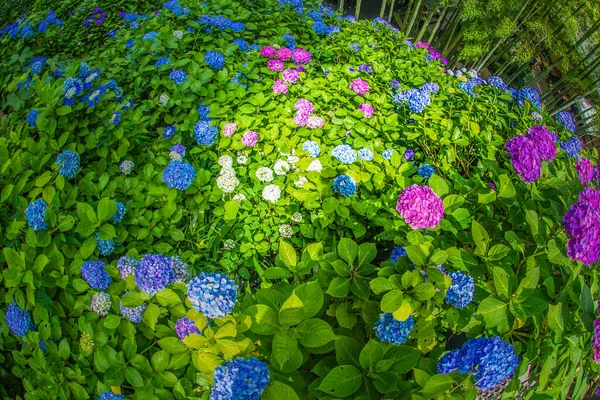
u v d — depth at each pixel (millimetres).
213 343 1259
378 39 2840
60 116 2021
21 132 2057
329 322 1398
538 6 3760
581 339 1369
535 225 1374
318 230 1841
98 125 2111
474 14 3520
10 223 1705
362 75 2395
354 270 1354
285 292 1373
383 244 1878
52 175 1740
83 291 1573
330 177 1941
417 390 1217
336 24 2932
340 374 1149
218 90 2207
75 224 1681
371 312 1300
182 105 2143
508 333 1328
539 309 1238
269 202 1984
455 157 2033
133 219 1788
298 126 2131
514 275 1316
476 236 1392
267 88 2258
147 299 1416
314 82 2291
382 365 1175
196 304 1266
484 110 2154
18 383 1856
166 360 1363
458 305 1323
